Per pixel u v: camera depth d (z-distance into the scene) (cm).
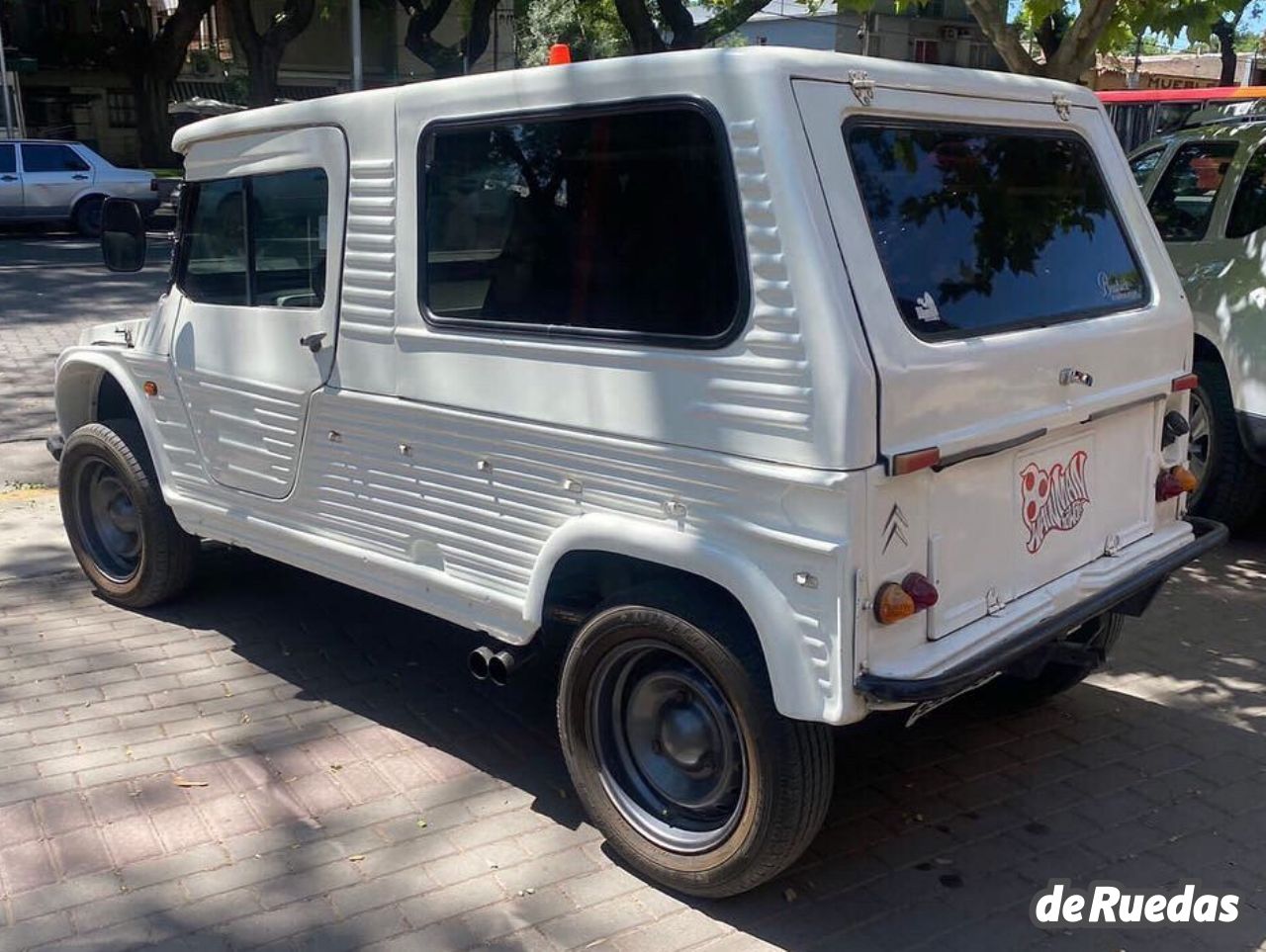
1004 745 431
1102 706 463
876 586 290
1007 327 329
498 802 390
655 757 345
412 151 368
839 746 430
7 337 1221
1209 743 433
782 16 3834
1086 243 376
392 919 329
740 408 296
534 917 331
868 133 311
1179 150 700
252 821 376
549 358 336
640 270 316
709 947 319
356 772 408
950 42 3866
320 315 405
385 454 392
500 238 347
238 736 430
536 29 4022
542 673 488
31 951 314
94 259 1842
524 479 350
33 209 2086
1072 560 361
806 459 286
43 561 615
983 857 362
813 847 367
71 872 348
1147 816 385
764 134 288
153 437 495
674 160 307
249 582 582
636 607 323
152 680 476
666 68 306
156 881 345
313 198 405
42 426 888
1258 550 646
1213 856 363
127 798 388
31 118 3378
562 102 329
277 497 441
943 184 328
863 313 285
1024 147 362
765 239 288
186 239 468
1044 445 342
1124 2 737
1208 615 555
